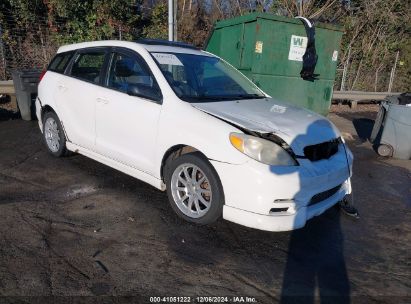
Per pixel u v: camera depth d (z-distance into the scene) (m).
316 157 3.49
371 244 3.58
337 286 2.91
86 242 3.26
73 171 4.91
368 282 2.99
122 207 3.96
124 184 4.55
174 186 3.73
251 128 3.32
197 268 3.00
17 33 12.25
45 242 3.22
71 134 4.91
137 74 4.15
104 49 4.61
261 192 3.12
